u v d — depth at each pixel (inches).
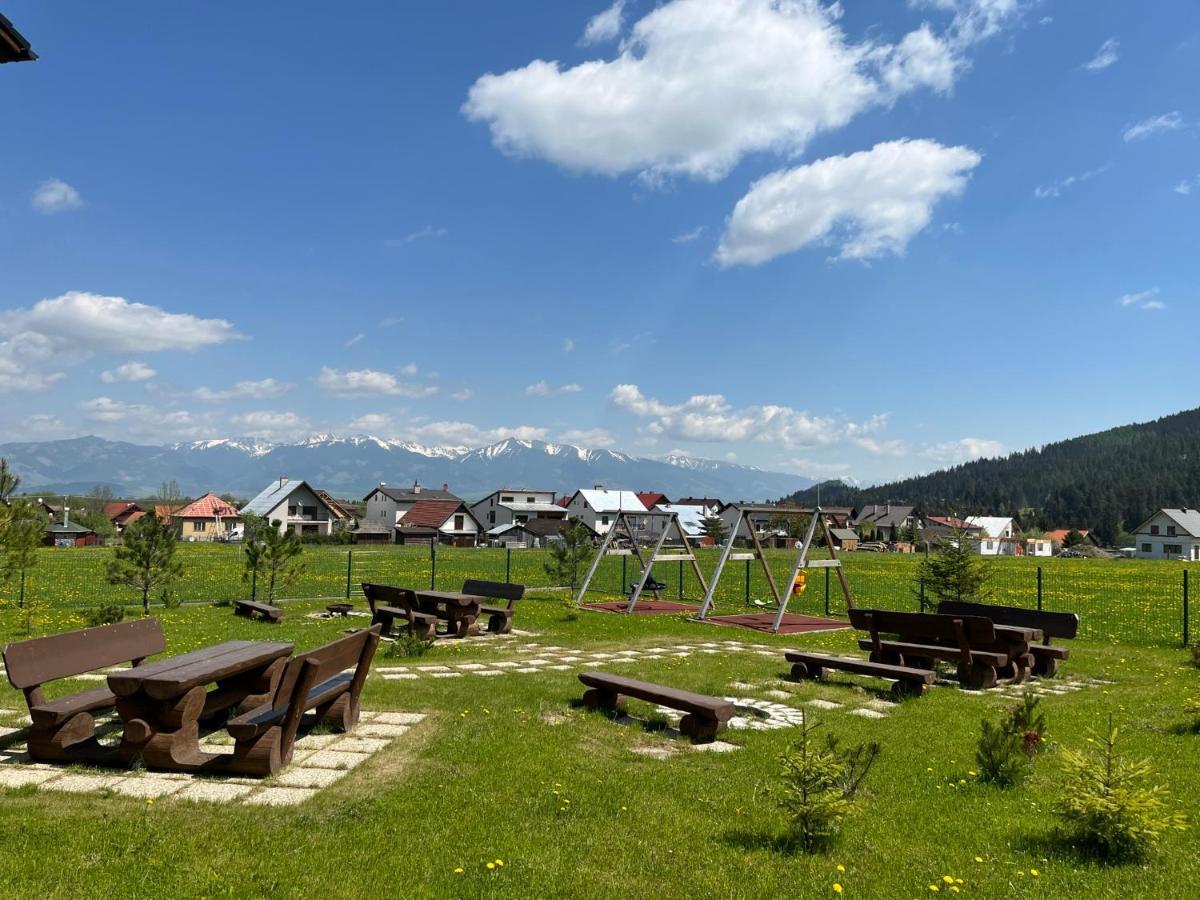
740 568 1823.3
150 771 271.7
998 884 199.5
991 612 602.5
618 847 216.1
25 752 292.5
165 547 820.6
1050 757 317.1
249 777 266.7
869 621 543.2
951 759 315.3
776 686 468.4
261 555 882.1
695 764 300.7
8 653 275.6
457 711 366.9
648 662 545.3
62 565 1713.8
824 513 856.9
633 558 2144.4
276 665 342.0
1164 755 323.0
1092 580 1855.3
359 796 249.4
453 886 189.5
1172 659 629.9
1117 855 217.5
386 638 663.8
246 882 185.9
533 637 676.7
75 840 207.3
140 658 347.9
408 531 3914.9
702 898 188.7
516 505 4532.5
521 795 253.9
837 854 217.0
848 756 264.2
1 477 641.0
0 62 269.3
